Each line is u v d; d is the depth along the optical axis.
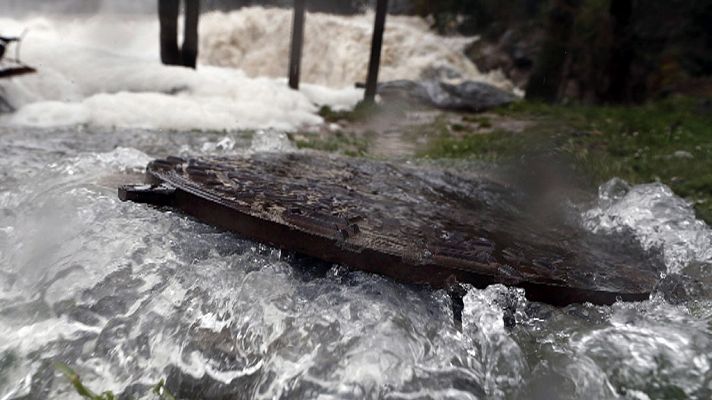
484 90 12.97
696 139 7.75
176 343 2.12
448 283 2.27
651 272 2.74
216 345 2.10
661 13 15.11
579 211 4.10
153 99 8.39
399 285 2.34
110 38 15.45
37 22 15.08
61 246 2.62
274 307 2.22
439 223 3.00
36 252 2.66
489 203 3.92
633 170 5.85
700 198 4.71
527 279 2.30
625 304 2.38
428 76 18.69
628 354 2.03
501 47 20.17
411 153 7.36
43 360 2.09
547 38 16.02
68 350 2.12
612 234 3.54
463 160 6.55
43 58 9.21
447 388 1.92
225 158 3.92
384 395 1.87
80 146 5.45
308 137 8.04
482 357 2.08
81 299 2.30
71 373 1.73
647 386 1.93
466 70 19.67
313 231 2.36
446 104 12.55
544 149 6.71
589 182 5.32
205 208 2.60
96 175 3.57
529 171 5.67
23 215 3.02
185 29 11.06
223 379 2.00
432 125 10.12
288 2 19.61
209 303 2.25
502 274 2.28
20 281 2.56
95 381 2.02
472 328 2.16
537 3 19.56
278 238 2.41
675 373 1.95
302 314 2.19
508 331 2.21
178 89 9.62
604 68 14.77
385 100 12.46
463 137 8.95
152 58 11.91
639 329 2.16
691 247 3.30
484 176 5.21
